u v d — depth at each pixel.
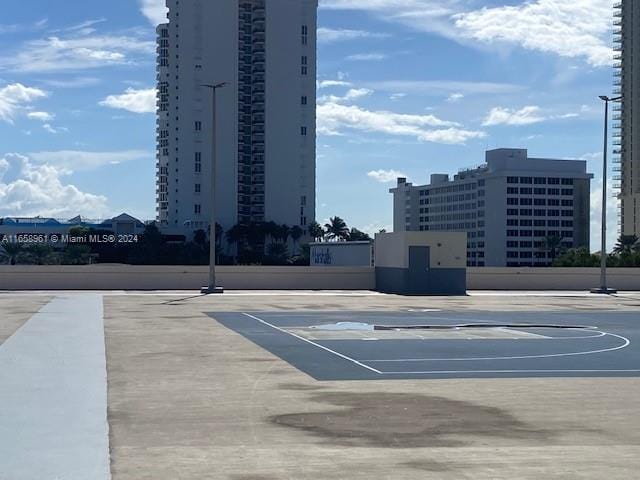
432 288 53.00
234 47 159.25
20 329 27.38
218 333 26.86
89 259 132.75
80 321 30.80
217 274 56.44
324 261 83.50
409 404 14.28
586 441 11.56
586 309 40.78
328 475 9.63
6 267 54.34
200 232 153.38
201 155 158.62
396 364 19.66
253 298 47.19
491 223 186.62
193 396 14.95
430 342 24.84
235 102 159.75
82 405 13.96
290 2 163.75
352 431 12.09
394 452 10.81
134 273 55.66
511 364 19.89
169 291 53.84
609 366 19.67
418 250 52.84
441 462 10.30
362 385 16.38
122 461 10.23
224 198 159.75
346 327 29.59
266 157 163.50
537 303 45.22
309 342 24.50
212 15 158.12
